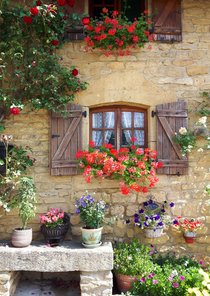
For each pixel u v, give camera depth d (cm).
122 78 399
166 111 397
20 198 349
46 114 394
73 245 359
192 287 318
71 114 391
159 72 404
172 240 396
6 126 390
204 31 411
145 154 379
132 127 415
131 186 369
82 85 387
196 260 390
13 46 376
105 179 394
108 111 414
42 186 390
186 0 412
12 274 349
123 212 394
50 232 356
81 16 388
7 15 378
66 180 393
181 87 405
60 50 397
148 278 333
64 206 391
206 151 405
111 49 395
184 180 401
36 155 391
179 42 408
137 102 399
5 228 387
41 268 331
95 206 358
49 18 380
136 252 362
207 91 407
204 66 408
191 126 404
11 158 371
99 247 349
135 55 402
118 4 427
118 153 386
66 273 396
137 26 391
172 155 396
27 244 349
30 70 379
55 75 379
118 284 357
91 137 411
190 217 399
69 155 389
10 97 381
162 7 407
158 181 397
